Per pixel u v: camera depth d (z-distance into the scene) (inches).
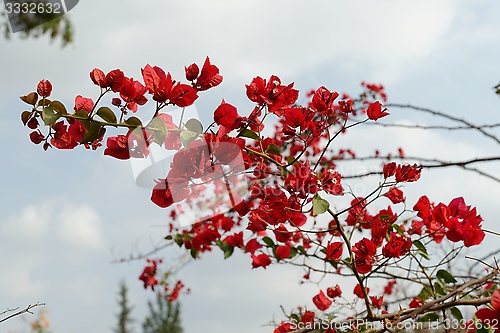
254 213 104.3
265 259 135.7
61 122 84.1
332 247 111.4
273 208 97.8
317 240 142.0
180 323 895.1
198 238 146.3
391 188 111.3
